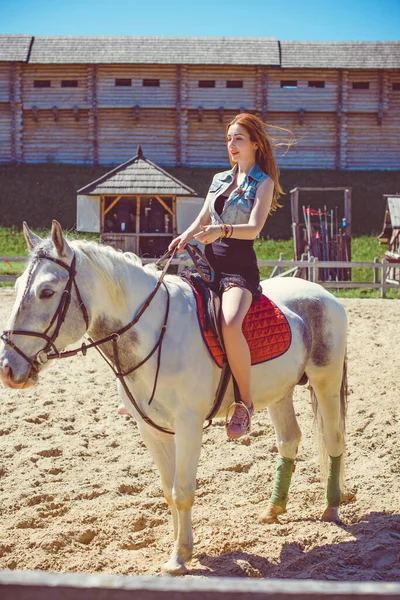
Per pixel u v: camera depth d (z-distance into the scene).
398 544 4.30
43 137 37.19
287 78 36.91
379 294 18.38
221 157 37.06
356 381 8.40
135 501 5.09
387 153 37.12
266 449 6.22
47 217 29.58
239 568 3.98
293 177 34.69
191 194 21.48
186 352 3.88
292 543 4.34
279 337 4.29
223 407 4.20
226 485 5.45
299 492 5.28
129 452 6.16
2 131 37.12
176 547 3.91
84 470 5.76
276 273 18.80
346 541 4.40
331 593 1.59
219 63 36.34
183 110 36.84
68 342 3.65
